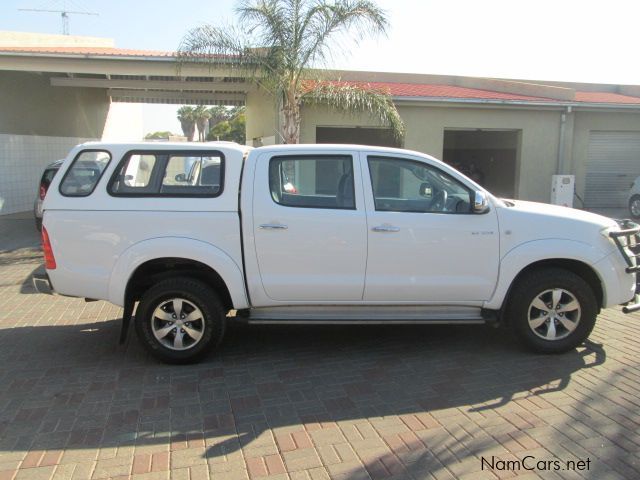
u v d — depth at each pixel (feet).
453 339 18.25
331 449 11.54
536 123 51.29
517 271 16.17
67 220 15.90
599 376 14.97
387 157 16.49
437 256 16.14
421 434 12.09
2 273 29.63
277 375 15.49
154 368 16.10
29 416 13.10
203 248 15.75
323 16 38.04
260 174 16.08
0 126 52.54
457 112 49.60
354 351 17.29
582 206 55.16
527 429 12.20
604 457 11.05
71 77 58.49
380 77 65.21
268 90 42.19
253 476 10.62
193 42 38.63
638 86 69.82
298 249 15.94
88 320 21.02
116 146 16.26
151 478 10.61
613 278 16.28
